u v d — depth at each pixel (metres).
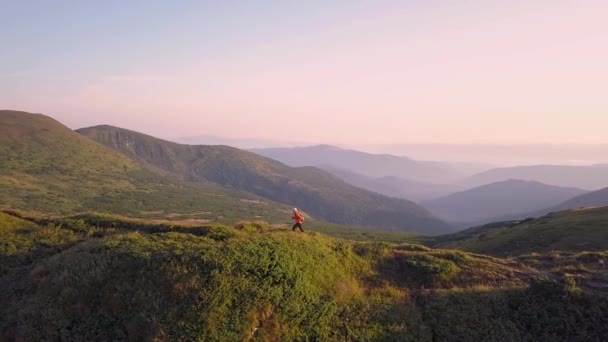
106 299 18.70
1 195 146.38
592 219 54.44
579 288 22.17
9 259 24.11
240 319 17.39
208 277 18.77
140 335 16.86
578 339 19.12
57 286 19.61
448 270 24.97
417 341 18.80
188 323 16.83
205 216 186.38
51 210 138.75
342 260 24.31
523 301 21.41
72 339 17.34
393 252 27.30
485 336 19.22
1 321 18.81
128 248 21.56
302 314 18.70
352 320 19.30
